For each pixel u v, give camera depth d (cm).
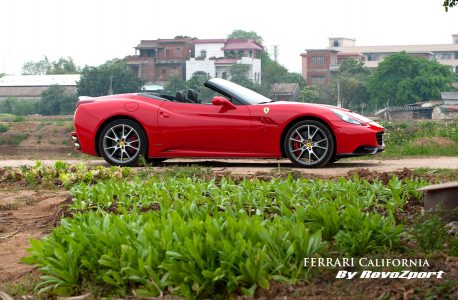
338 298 376
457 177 795
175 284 393
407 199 611
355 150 988
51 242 443
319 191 617
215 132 1005
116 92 10031
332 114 991
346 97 10838
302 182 681
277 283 394
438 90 10125
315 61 13175
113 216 484
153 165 1073
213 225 427
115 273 405
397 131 2136
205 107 1019
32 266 486
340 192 617
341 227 476
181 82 10681
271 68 13362
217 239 415
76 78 12600
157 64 12562
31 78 12800
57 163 922
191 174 873
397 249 454
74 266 421
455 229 480
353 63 11969
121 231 443
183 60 12438
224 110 1009
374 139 990
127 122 1033
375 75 10488
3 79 12812
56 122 7412
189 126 1012
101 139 1043
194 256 391
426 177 797
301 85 12756
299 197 595
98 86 10050
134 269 403
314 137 995
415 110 9631
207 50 13088
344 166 1026
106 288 409
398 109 9662
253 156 1002
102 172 872
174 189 674
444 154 1287
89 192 668
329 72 13075
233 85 1040
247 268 386
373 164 1061
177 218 455
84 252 431
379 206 580
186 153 1018
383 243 455
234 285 387
